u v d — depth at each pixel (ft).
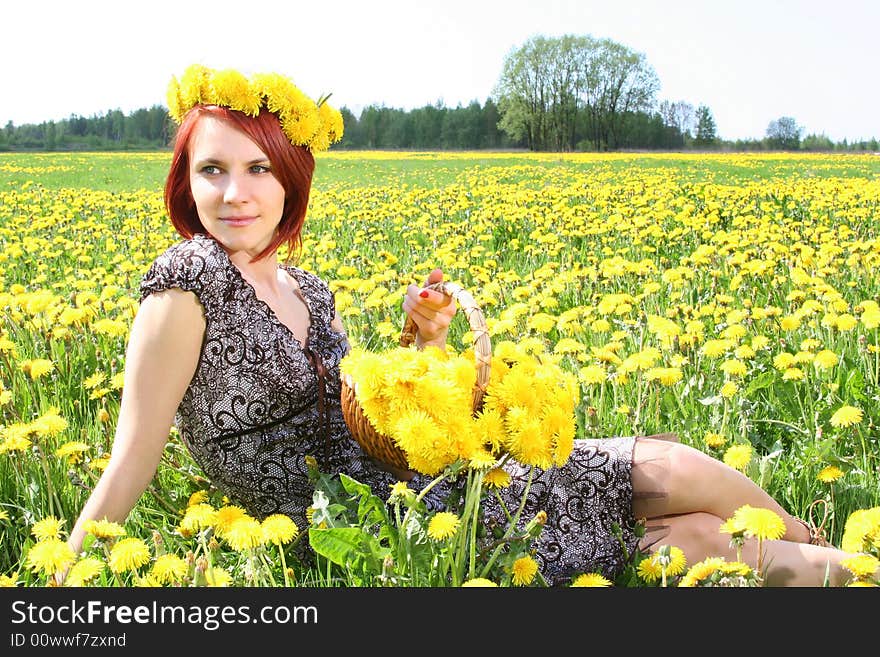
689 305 16.87
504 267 24.72
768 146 241.35
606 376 11.77
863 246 20.79
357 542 6.59
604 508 7.29
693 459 7.32
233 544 6.23
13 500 9.52
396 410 6.11
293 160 7.30
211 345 7.00
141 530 8.54
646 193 45.57
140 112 275.59
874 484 9.54
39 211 43.80
